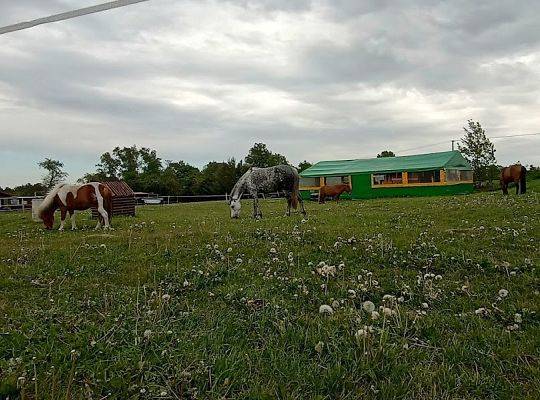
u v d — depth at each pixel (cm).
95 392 337
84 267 777
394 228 1159
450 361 395
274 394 332
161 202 5728
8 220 2294
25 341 431
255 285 630
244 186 1867
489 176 5031
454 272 693
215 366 374
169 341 428
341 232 1072
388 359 382
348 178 4619
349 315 487
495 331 452
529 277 641
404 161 4641
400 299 557
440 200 2608
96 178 9594
